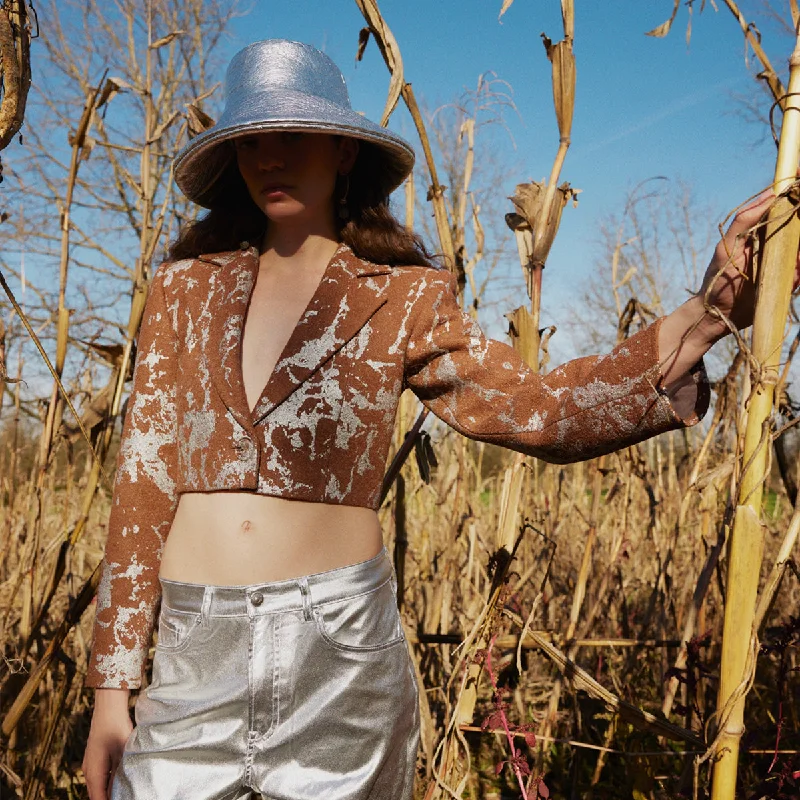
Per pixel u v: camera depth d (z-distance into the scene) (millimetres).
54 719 1859
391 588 1338
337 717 1201
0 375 1693
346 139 1410
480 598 2393
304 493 1225
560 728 2502
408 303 1320
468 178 2023
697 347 1166
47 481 2271
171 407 1354
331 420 1242
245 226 1484
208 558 1234
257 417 1234
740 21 1292
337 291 1307
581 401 1221
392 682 1268
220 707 1182
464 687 1740
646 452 2869
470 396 1316
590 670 2699
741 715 1169
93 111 1996
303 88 1374
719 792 1174
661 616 2469
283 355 1260
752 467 1146
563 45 1591
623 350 1201
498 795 2268
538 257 1636
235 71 1415
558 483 2773
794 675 2393
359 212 1445
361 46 1808
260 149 1296
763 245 1112
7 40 1376
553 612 2760
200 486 1253
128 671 1320
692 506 2654
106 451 1938
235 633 1197
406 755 1308
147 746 1214
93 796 1298
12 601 2104
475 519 2389
